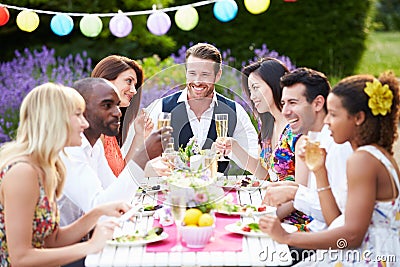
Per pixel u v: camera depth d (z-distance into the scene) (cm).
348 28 972
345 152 290
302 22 958
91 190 309
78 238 287
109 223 264
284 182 322
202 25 950
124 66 381
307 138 287
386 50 1230
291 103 322
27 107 268
